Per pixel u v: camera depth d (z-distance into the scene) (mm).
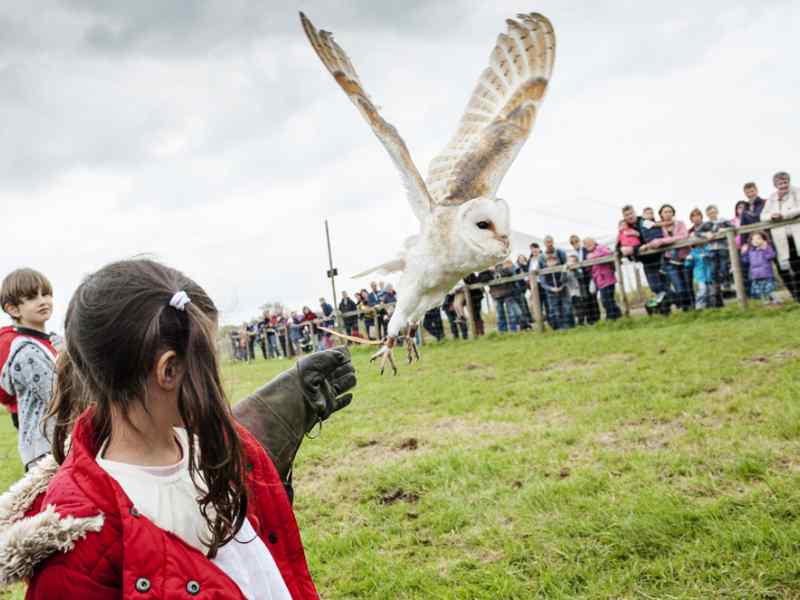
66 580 1350
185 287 1562
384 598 3732
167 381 1481
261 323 21000
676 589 3355
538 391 7805
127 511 1404
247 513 1722
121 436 1533
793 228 9984
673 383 7043
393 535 4461
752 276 10625
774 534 3559
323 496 5355
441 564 3992
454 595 3594
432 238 4207
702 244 11055
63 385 1704
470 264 4117
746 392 6309
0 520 1554
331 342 18531
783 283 10391
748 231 10469
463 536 4273
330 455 6430
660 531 3842
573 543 3885
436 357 12312
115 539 1396
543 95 4680
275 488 1839
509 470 5168
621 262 12195
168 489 1526
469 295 14641
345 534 4543
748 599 3188
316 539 4562
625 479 4625
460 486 5023
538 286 13547
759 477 4348
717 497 4172
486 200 4125
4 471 8086
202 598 1401
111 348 1454
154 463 1548
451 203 4305
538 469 5133
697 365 7625
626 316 12109
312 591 1847
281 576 1709
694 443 5137
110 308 1469
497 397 7809
